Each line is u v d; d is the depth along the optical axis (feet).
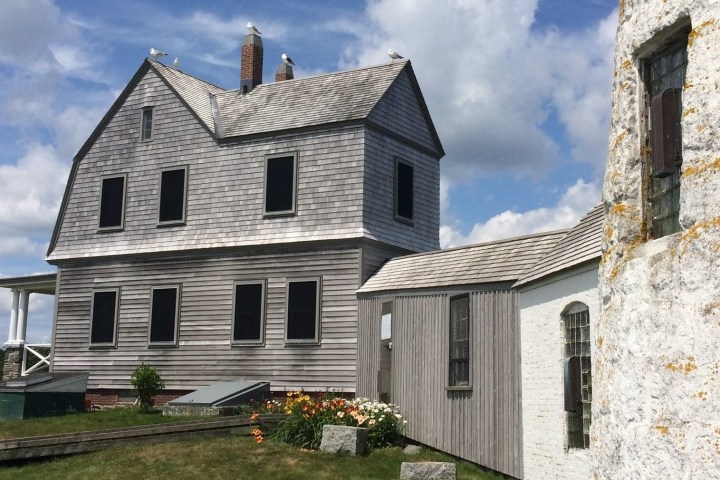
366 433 50.03
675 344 16.83
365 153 71.20
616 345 18.93
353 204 70.49
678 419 16.47
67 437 48.26
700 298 16.29
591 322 35.01
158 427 51.80
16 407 69.41
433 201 80.69
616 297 19.36
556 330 39.27
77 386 73.82
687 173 16.99
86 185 85.40
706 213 16.43
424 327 55.31
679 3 18.29
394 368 58.34
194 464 45.78
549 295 40.34
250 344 72.95
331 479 42.96
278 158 74.74
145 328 79.05
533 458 41.27
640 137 20.04
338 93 76.28
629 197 19.92
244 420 54.95
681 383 16.48
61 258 84.69
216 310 75.56
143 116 83.20
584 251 36.01
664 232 19.16
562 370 38.40
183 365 76.28
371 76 76.84
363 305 64.34
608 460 18.71
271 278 73.26
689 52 17.37
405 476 42.42
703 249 16.35
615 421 18.51
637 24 19.95
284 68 91.81
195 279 77.25
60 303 84.48
